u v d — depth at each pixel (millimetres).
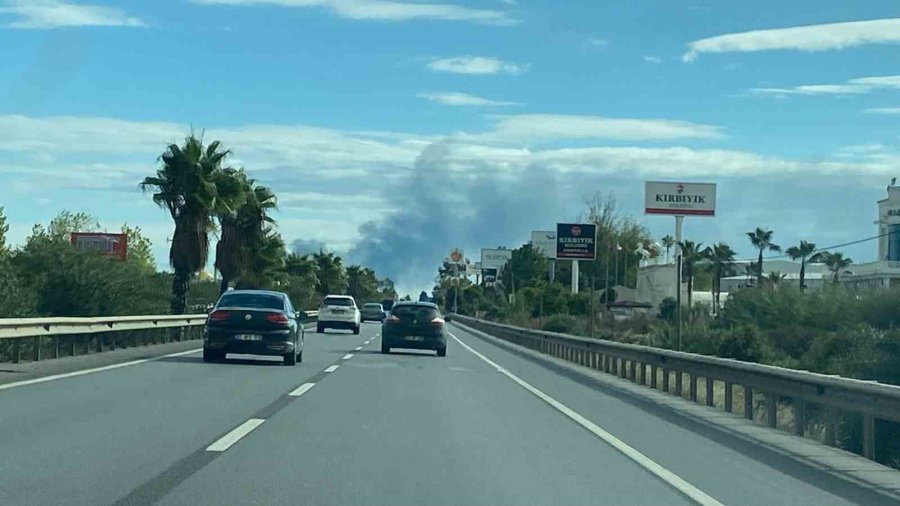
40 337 25375
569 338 35875
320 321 56938
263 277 68125
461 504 9500
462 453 12539
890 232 74250
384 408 17219
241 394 18734
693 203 61406
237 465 11211
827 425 16438
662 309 81562
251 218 60219
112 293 38531
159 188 47531
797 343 43438
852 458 13289
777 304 51000
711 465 12297
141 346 34562
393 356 33719
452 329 83312
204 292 63844
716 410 19188
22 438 12703
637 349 25844
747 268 97812
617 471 11609
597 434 14836
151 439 12930
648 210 61312
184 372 23141
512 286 116062
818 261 94188
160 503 9180
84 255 39000
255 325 26250
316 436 13578
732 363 17922
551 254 130875
